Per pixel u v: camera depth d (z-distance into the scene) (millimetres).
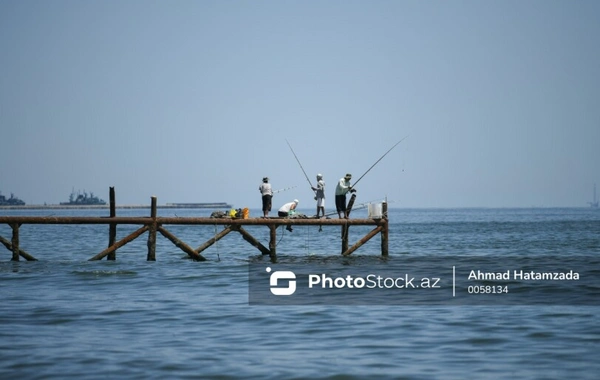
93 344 51188
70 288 83625
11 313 64688
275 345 51156
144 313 65000
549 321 60375
